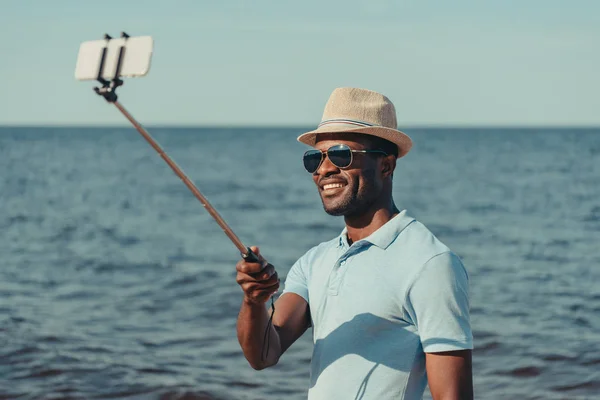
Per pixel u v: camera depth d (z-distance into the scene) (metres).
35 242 20.59
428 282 2.50
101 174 49.19
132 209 29.56
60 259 17.67
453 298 2.49
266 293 2.50
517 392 8.10
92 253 18.62
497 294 13.34
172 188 38.81
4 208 29.59
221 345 10.04
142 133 2.21
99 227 24.09
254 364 2.76
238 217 26.89
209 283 14.48
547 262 16.81
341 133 2.77
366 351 2.58
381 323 2.57
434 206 29.50
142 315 11.80
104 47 2.08
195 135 160.00
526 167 53.38
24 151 81.94
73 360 9.15
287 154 79.19
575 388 8.20
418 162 60.69
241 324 2.65
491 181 41.31
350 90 2.81
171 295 13.38
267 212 28.45
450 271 2.52
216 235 22.16
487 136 148.12
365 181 2.76
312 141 3.01
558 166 54.50
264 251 19.11
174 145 102.94
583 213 26.80
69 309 12.24
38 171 51.62
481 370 8.87
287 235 22.31
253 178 46.38
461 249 18.78
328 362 2.64
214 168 56.09
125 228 23.84
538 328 10.78
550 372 8.76
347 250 2.70
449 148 89.12
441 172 49.12
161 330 10.84
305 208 29.80
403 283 2.55
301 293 2.94
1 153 76.88
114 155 75.19
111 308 12.31
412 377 2.56
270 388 8.33
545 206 29.22
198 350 9.78
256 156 74.69
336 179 2.77
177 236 22.00
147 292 13.66
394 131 2.73
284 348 2.88
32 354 9.36
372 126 2.73
